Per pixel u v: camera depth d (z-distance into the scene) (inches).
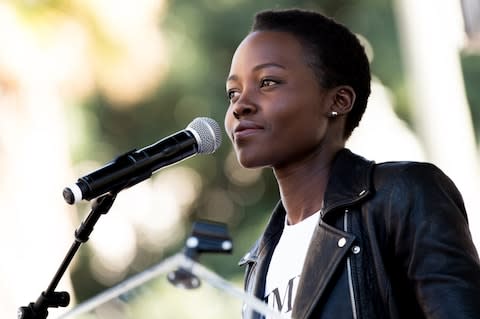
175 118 1022.4
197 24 1013.2
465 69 936.3
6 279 687.1
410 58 719.7
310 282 285.4
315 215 301.4
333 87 307.4
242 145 300.7
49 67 799.1
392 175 289.0
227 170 1078.4
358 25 1021.8
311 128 302.7
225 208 1085.8
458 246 275.3
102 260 1024.2
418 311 280.4
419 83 711.1
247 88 303.3
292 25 309.6
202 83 1013.2
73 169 964.6
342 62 309.0
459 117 700.7
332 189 294.8
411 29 709.3
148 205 1061.1
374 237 283.9
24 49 781.9
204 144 293.6
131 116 1002.1
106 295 252.4
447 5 690.2
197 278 244.1
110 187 279.6
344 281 282.8
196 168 1070.4
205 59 1013.2
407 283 281.0
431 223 278.2
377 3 1025.5
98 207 282.2
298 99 301.3
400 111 1011.9
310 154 304.8
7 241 713.0
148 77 884.0
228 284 245.4
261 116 300.0
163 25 999.6
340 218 290.5
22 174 758.5
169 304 249.8
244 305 293.4
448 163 702.5
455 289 269.6
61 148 800.3
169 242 1060.5
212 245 249.4
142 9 845.2
